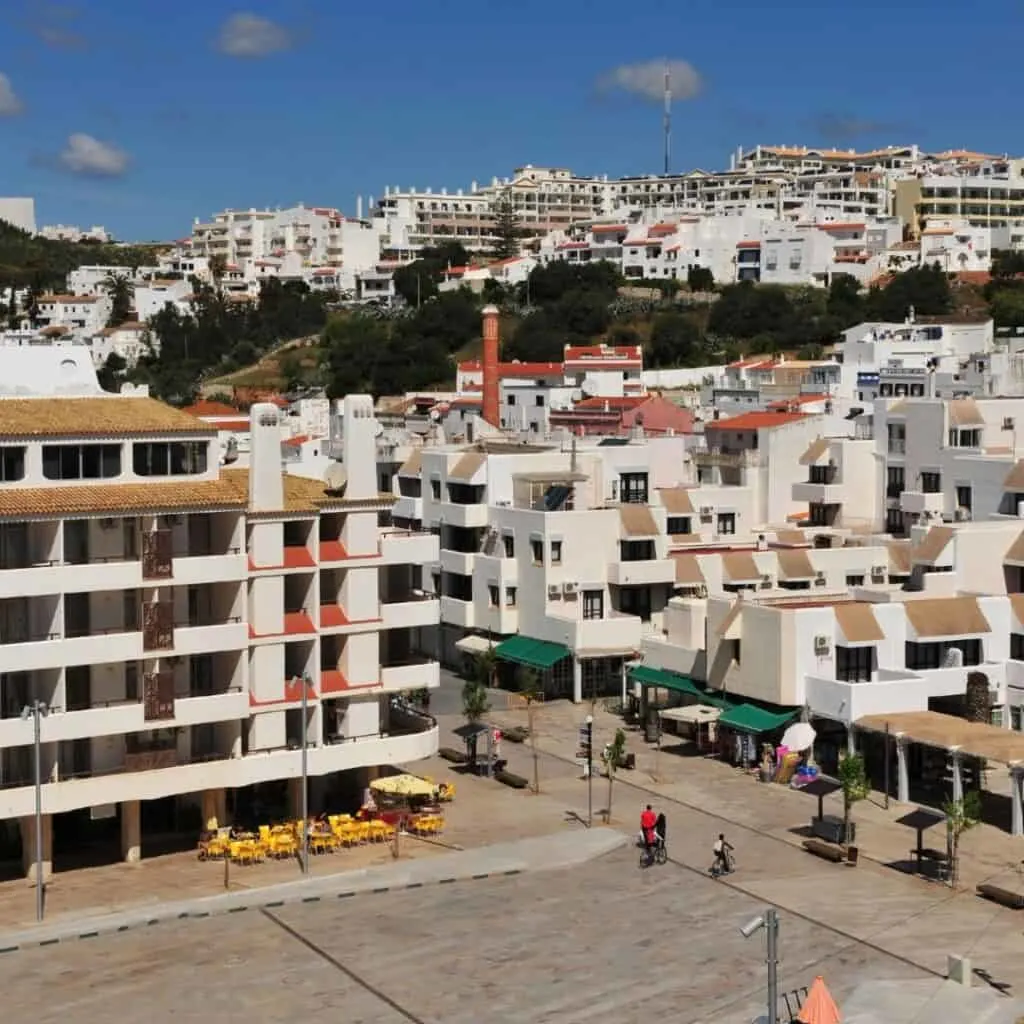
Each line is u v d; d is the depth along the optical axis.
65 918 71.50
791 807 89.06
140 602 78.69
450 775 97.38
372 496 85.75
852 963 65.88
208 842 80.31
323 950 67.94
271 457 81.81
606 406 199.88
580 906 73.25
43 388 87.94
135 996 63.09
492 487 127.00
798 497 145.12
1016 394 171.50
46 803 75.00
